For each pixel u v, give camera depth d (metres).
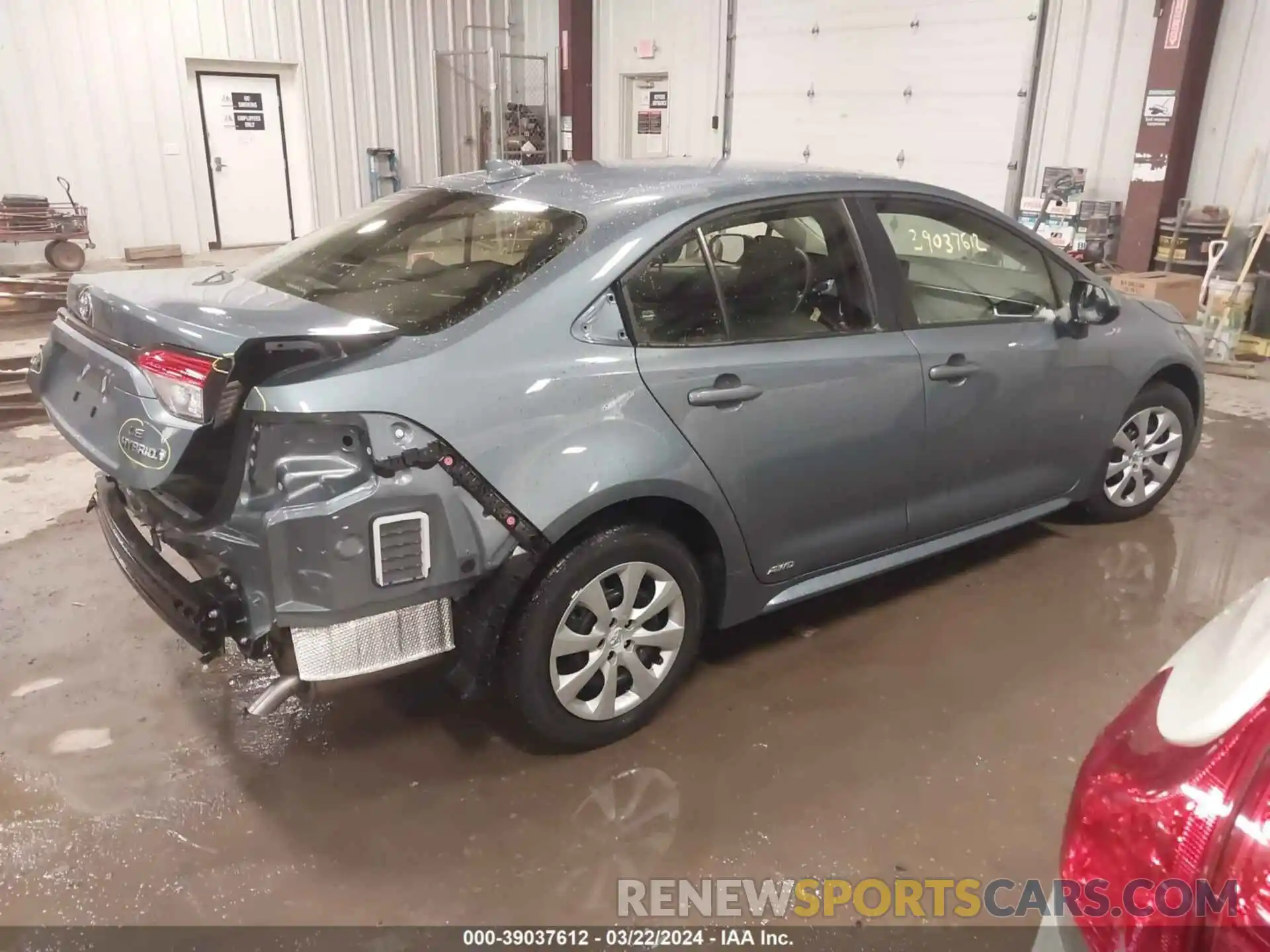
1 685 2.84
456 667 2.37
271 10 10.84
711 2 11.60
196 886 2.11
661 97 12.64
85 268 9.70
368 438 2.03
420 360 2.13
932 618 3.31
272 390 2.00
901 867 2.21
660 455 2.42
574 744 2.55
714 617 2.81
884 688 2.90
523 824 2.32
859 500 2.96
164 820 2.31
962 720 2.75
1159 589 3.54
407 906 2.07
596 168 3.04
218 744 2.59
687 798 2.42
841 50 10.34
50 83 9.50
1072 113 8.58
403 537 2.10
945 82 9.46
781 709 2.78
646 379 2.41
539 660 2.38
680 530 2.72
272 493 2.05
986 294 3.33
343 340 2.06
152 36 10.09
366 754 2.57
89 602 3.33
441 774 2.49
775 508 2.74
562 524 2.27
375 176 12.16
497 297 2.33
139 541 2.42
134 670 2.93
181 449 2.01
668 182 2.76
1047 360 3.36
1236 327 7.03
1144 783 1.17
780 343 2.70
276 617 2.07
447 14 12.45
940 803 2.41
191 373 1.99
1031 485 3.54
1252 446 5.27
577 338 2.35
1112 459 3.92
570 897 2.11
